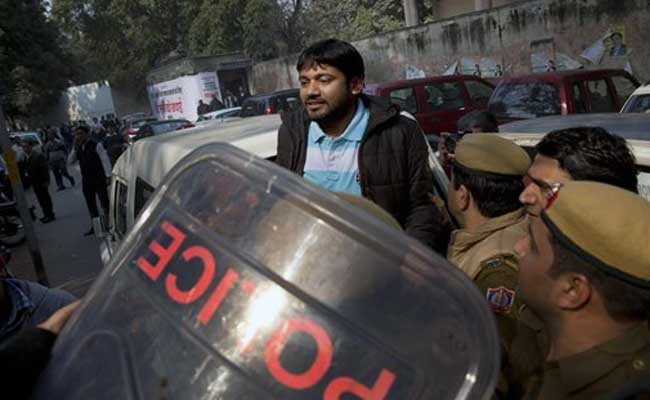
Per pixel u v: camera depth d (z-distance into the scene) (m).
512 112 7.44
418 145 2.14
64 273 6.88
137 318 0.82
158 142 3.03
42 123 38.88
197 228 0.85
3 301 1.62
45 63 34.09
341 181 2.11
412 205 2.13
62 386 0.82
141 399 0.76
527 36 14.38
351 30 30.89
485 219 1.69
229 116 16.30
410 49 17.56
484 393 0.71
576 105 6.84
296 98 12.81
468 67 16.05
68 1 34.47
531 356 1.31
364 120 2.11
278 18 29.95
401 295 0.75
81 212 11.09
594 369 0.97
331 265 0.77
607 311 0.97
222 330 0.76
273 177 0.84
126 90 40.47
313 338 0.74
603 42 12.93
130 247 0.89
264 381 0.73
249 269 0.79
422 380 0.72
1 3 31.39
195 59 26.11
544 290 1.04
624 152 1.55
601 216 0.94
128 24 34.09
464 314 0.74
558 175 1.50
